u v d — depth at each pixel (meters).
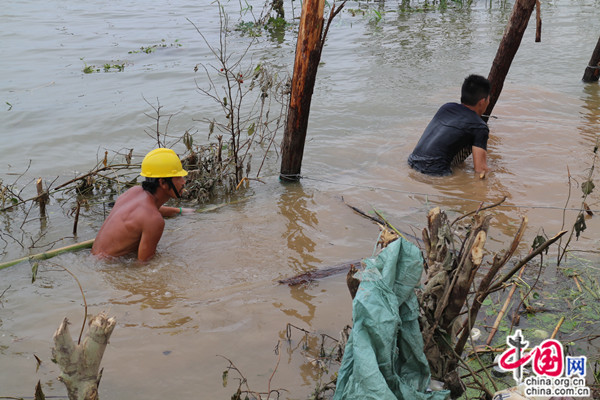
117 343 3.96
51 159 7.14
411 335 3.22
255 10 15.41
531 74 10.23
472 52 11.48
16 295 4.52
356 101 8.96
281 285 4.62
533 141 7.54
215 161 6.64
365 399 2.93
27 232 5.55
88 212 5.97
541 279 4.59
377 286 3.12
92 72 10.28
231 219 5.75
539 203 5.95
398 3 16.47
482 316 4.21
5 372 3.70
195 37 12.67
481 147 6.58
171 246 5.23
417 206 5.95
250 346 3.93
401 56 11.27
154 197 5.05
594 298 4.35
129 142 7.61
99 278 4.74
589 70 9.66
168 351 3.89
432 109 8.68
